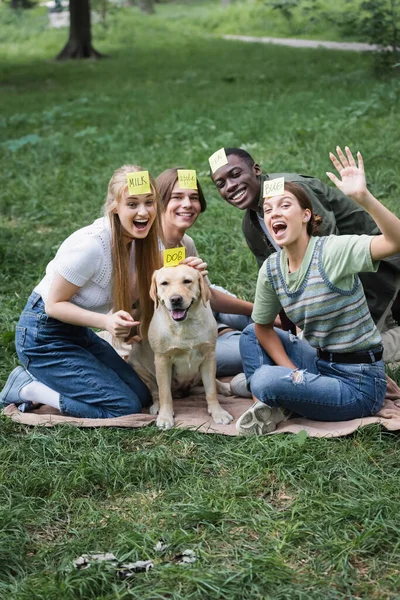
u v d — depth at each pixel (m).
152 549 3.03
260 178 4.58
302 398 3.81
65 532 3.24
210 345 4.18
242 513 3.24
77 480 3.53
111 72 22.61
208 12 37.25
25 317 4.25
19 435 4.04
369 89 13.45
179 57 25.34
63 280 4.02
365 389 3.83
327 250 3.64
